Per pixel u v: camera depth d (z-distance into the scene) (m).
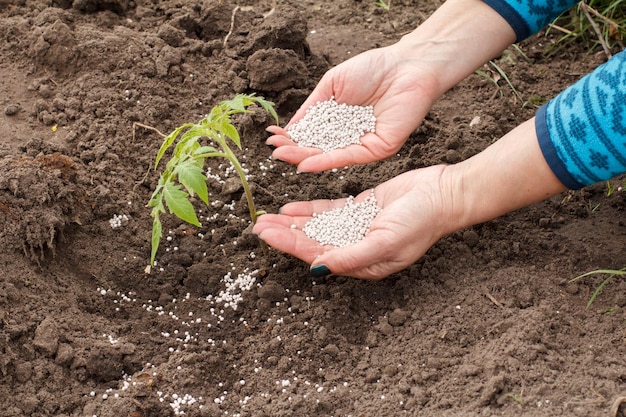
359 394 1.25
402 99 1.37
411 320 1.30
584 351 1.25
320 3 1.66
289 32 1.50
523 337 1.25
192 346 1.29
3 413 1.22
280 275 1.34
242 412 1.25
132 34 1.52
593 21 1.56
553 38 1.60
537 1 1.35
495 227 1.37
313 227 1.33
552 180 1.25
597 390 1.21
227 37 1.53
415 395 1.24
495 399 1.22
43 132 1.43
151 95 1.46
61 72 1.48
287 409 1.24
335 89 1.40
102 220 1.36
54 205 1.33
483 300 1.30
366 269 1.30
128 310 1.32
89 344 1.27
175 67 1.49
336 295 1.32
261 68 1.46
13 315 1.27
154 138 1.44
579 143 1.23
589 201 1.40
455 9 1.38
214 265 1.35
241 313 1.33
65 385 1.25
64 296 1.30
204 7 1.55
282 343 1.30
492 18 1.36
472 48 1.37
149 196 1.40
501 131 1.47
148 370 1.27
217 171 1.42
